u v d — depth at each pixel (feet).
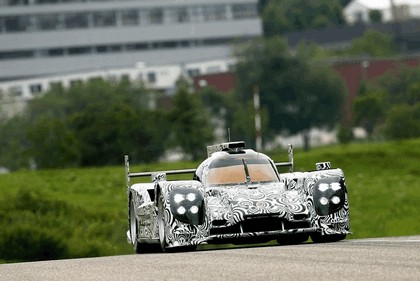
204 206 146.82
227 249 143.64
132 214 174.60
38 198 391.04
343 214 149.59
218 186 152.97
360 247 127.03
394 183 526.16
